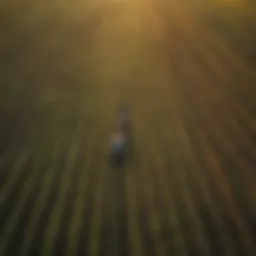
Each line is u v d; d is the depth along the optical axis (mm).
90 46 139500
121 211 102375
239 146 113188
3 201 103750
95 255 96625
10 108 120438
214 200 104125
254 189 105812
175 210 102625
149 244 98125
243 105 121875
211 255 96938
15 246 97688
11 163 109625
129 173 108188
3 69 130750
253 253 97125
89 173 108000
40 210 102438
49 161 110188
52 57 135250
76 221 100938
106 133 115188
